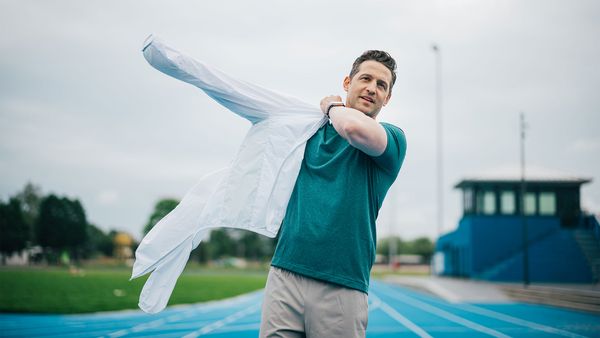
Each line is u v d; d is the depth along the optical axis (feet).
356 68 8.32
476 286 82.69
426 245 434.71
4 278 90.99
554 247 105.29
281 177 8.07
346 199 7.45
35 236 222.89
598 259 101.45
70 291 64.85
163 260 8.56
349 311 7.27
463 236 120.78
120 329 33.09
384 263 383.65
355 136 7.10
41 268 183.42
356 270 7.38
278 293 7.47
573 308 53.42
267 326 7.40
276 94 8.46
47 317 38.78
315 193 7.62
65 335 30.12
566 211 111.45
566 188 111.96
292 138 8.20
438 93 126.52
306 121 8.23
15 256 226.99
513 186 113.39
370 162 7.73
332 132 8.02
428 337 31.71
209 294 69.77
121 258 258.78
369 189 7.68
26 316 39.06
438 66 126.72
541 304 60.90
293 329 7.36
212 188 8.73
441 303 62.69
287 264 7.48
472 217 114.21
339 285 7.29
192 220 8.56
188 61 7.95
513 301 66.49
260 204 8.13
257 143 8.42
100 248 306.14
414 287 93.45
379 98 8.05
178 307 50.78
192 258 321.93
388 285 121.08
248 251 407.85
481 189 114.52
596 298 50.11
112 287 75.20
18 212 221.87
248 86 8.40
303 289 7.35
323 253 7.32
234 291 79.46
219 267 294.05
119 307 46.73
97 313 42.04
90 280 94.32
